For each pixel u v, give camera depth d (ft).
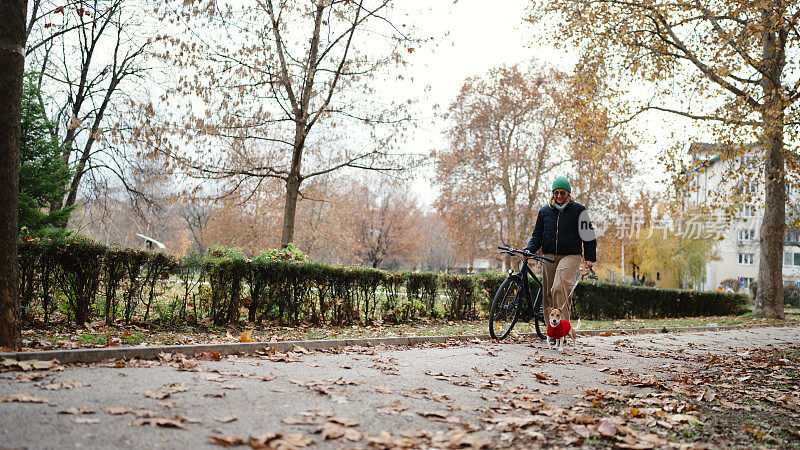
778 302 62.39
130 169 74.28
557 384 16.33
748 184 52.80
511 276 26.27
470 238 120.78
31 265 21.66
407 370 16.99
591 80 54.08
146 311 24.57
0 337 15.62
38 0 31.01
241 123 45.16
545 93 111.96
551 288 25.08
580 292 47.34
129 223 125.08
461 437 10.03
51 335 19.74
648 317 57.36
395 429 10.51
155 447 8.56
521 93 116.37
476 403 13.19
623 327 40.60
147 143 42.78
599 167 61.41
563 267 24.12
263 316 27.63
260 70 43.80
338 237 143.23
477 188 116.26
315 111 46.29
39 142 55.01
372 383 14.53
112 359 15.60
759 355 26.63
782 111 41.83
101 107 74.08
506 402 13.55
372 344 23.03
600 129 53.88
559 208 24.41
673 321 52.08
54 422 9.37
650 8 49.75
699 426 12.20
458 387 14.90
